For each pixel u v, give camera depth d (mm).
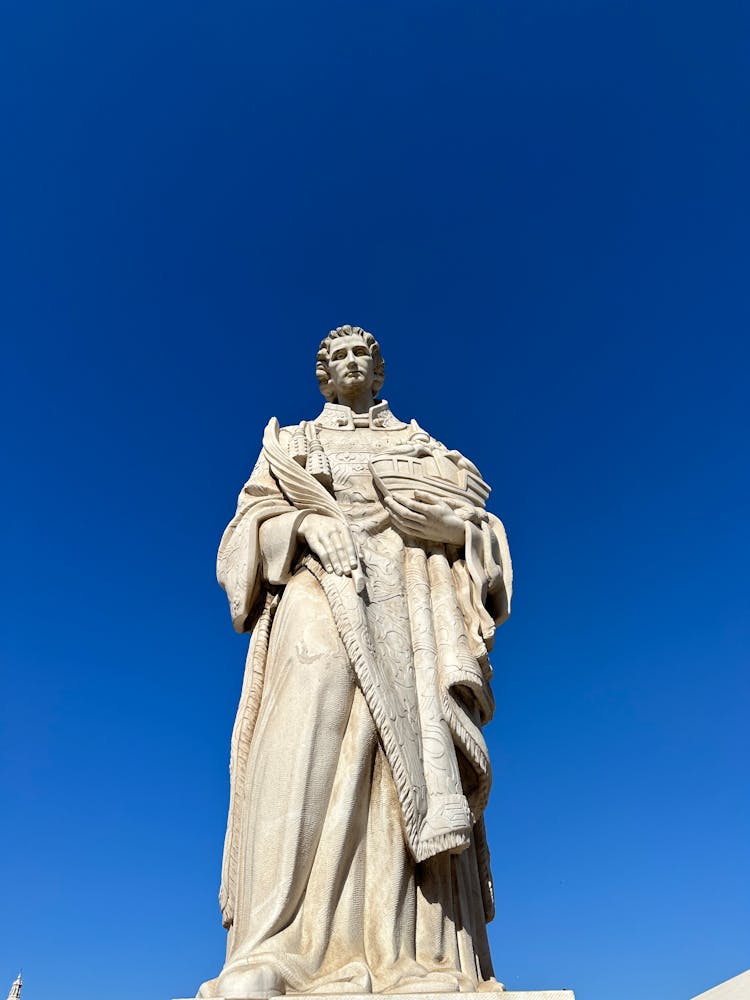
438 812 4207
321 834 4109
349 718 4461
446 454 5828
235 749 4766
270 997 3406
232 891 4434
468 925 4367
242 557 5184
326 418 6461
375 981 3736
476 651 4863
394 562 5172
